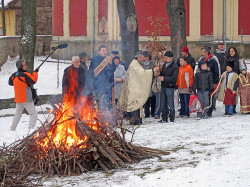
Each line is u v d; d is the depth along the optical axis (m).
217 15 27.08
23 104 11.26
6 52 24.95
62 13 27.12
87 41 26.44
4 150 7.10
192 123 10.91
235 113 12.85
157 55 13.63
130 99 11.16
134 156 6.95
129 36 16.80
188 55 13.20
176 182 5.39
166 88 11.62
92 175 6.19
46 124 7.08
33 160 6.29
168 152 7.29
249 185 5.15
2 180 5.71
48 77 21.59
